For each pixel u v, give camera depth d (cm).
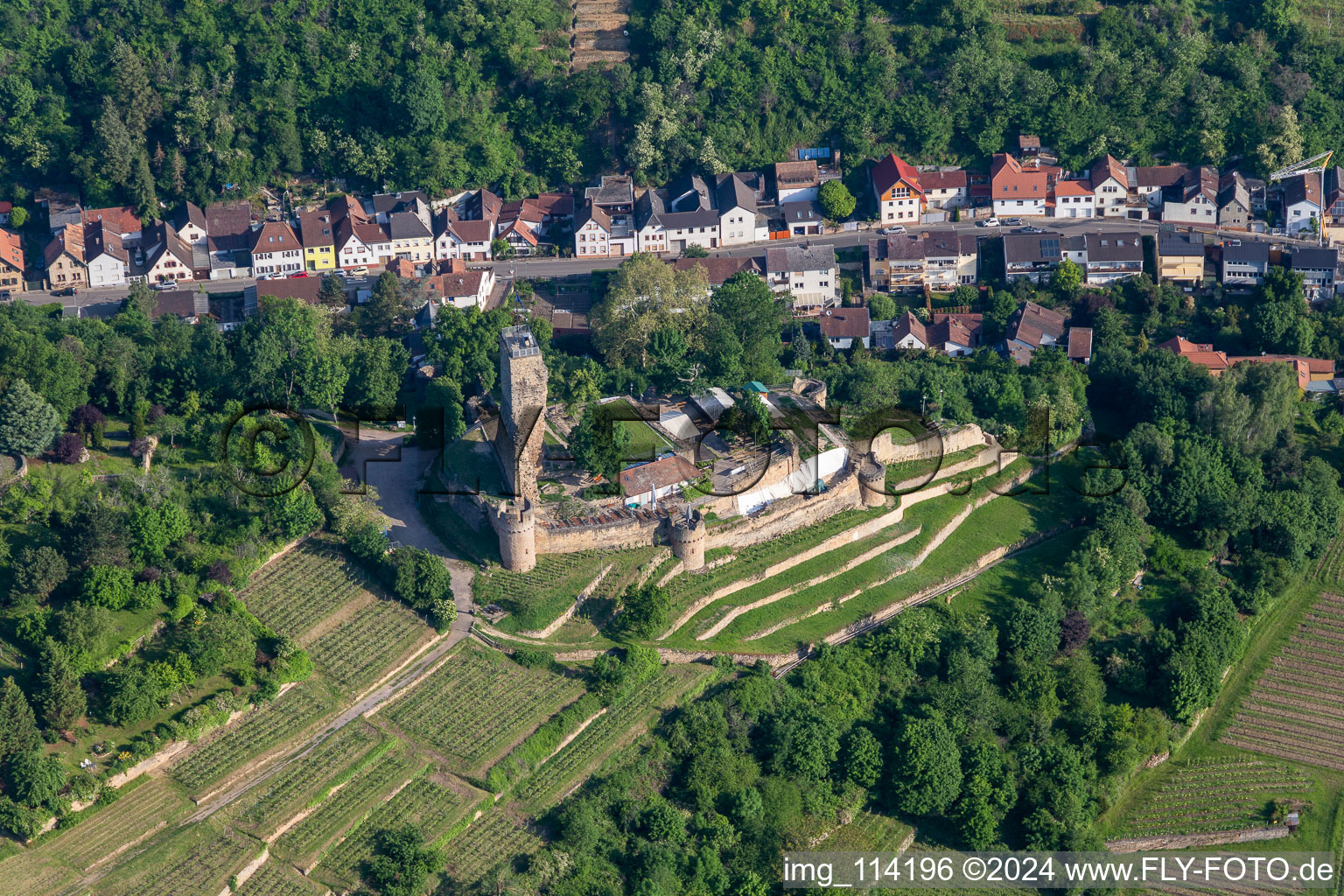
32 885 17738
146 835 18538
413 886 18488
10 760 18488
